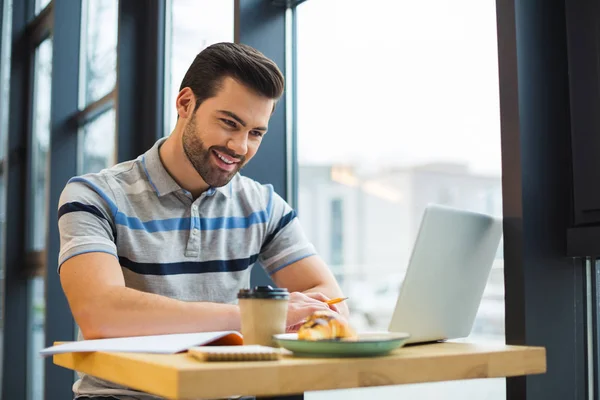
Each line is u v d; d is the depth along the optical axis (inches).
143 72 106.9
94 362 42.8
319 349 38.2
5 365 150.8
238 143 58.4
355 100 83.2
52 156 129.0
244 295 44.2
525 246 55.2
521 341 54.9
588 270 57.7
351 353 38.3
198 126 59.0
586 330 57.2
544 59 58.0
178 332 49.1
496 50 64.9
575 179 57.5
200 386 33.3
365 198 180.9
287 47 90.0
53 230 125.9
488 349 44.6
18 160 155.6
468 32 68.3
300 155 88.9
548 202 56.8
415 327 47.6
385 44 79.3
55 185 128.5
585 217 56.6
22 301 153.0
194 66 60.1
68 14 132.6
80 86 132.8
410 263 46.1
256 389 34.5
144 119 106.0
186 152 60.0
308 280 65.2
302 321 50.0
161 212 61.2
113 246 56.0
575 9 58.3
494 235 53.1
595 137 56.2
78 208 56.8
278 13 89.5
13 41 156.4
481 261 52.5
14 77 156.0
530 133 56.4
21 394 152.0
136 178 61.7
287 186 88.9
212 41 97.7
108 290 51.1
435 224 46.6
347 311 60.0
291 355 39.6
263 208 66.3
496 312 61.7
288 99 90.0
